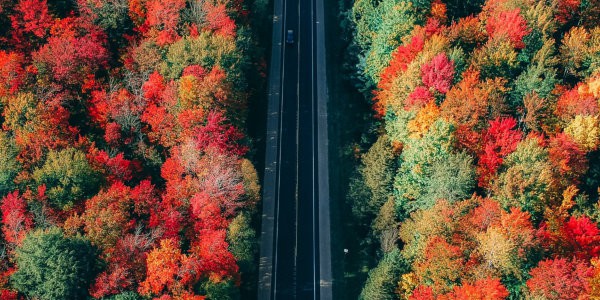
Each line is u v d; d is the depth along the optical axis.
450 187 126.19
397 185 133.00
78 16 150.12
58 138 134.75
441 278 117.69
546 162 128.38
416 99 135.00
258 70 156.25
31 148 133.50
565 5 153.50
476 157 133.25
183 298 117.06
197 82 132.88
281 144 154.00
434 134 128.88
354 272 138.50
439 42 140.38
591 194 137.12
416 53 140.88
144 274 121.12
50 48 143.00
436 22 148.00
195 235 126.06
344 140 154.62
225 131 134.38
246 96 145.25
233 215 129.00
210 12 144.88
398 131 137.88
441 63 135.00
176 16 143.25
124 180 135.12
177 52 138.12
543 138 138.12
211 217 125.00
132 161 136.50
